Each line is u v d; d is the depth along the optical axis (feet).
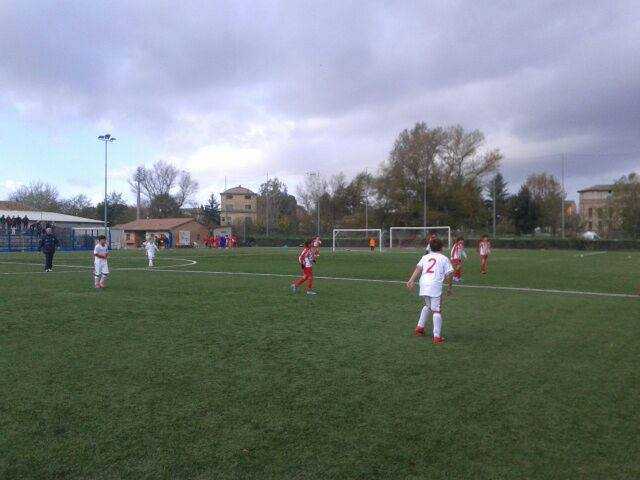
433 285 28.40
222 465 13.43
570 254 153.48
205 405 17.72
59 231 185.16
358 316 36.40
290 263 101.86
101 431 15.48
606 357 24.56
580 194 366.43
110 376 21.07
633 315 37.04
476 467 13.41
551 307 41.06
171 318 35.06
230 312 37.91
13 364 22.84
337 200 283.59
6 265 93.91
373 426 16.02
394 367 22.72
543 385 20.15
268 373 21.66
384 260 115.96
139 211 320.70
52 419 16.38
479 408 17.60
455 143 235.81
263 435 15.29
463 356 24.75
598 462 13.69
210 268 86.99
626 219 225.15
